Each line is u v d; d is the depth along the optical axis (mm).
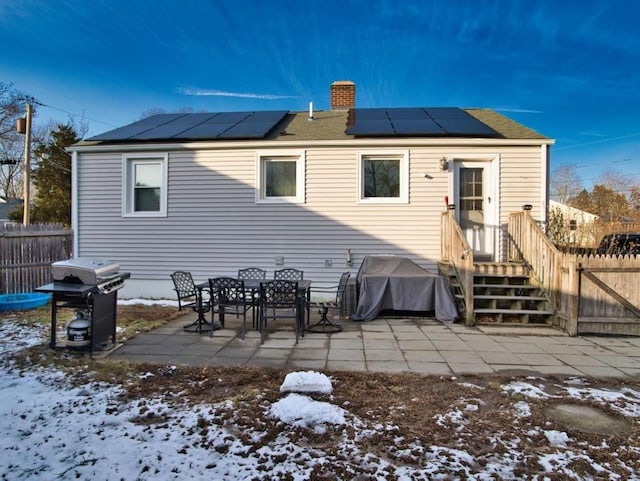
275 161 8750
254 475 2395
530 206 7395
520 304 6867
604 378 4188
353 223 8414
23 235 8570
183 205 8820
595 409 3396
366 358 4816
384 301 7078
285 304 5586
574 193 36500
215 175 8719
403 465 2512
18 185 30844
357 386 3871
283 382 3877
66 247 9555
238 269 8664
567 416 3256
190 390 3736
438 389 3811
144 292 8938
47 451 2652
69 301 4902
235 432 2926
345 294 7289
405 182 8320
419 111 10570
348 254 8398
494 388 3846
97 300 4855
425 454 2635
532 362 4703
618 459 2613
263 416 3184
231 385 3887
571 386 3959
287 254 8562
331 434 2912
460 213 8414
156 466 2484
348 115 10477
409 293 7023
